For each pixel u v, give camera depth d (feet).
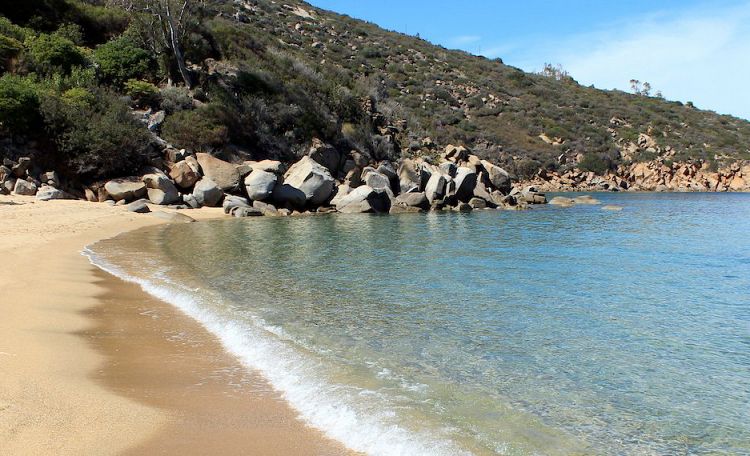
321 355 27.35
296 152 134.21
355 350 28.22
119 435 18.43
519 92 295.07
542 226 89.86
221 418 20.18
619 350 28.81
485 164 155.94
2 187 85.35
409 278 46.73
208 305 36.19
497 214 112.78
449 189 127.13
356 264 53.11
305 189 113.60
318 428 19.67
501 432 19.65
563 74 438.40
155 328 31.37
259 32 216.33
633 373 25.63
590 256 59.52
